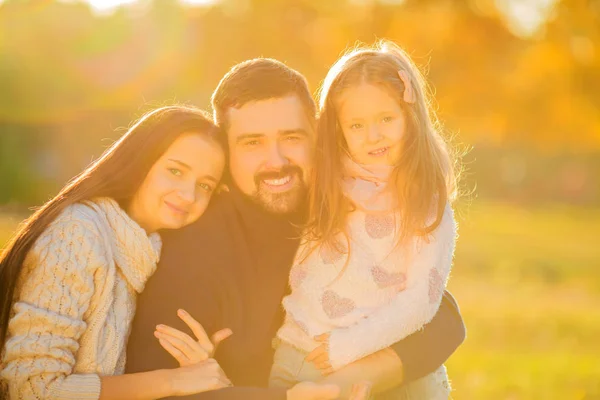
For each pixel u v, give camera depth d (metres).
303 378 4.55
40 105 38.53
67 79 39.44
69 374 4.15
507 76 54.50
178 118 4.56
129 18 43.47
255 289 4.65
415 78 4.95
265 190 4.69
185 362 4.28
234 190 4.79
